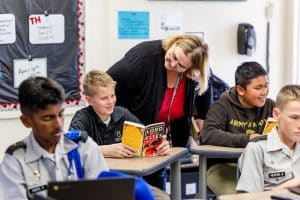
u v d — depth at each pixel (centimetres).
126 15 375
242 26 414
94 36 368
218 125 314
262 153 237
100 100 284
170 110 323
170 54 303
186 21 397
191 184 380
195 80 317
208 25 406
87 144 193
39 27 350
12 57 344
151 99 319
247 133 315
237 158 293
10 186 176
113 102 289
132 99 324
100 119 288
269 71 435
